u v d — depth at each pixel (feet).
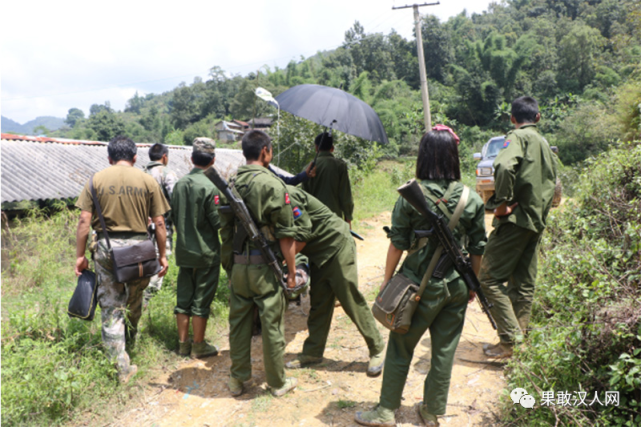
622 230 12.35
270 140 9.93
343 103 11.63
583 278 9.91
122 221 10.19
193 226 11.37
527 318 10.70
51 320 11.96
